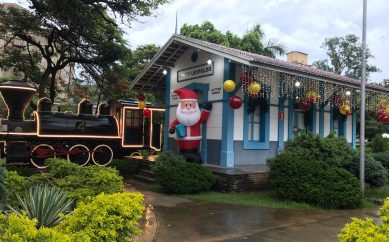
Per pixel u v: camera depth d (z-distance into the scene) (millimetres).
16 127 15195
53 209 5137
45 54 20719
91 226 4309
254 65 10984
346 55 30672
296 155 10398
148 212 8555
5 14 19219
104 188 7273
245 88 12523
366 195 10773
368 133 23484
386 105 15859
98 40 19938
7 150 14906
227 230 7188
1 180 5762
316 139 10703
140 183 12953
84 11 17953
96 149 17172
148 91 17984
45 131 15781
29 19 18844
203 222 7762
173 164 11422
